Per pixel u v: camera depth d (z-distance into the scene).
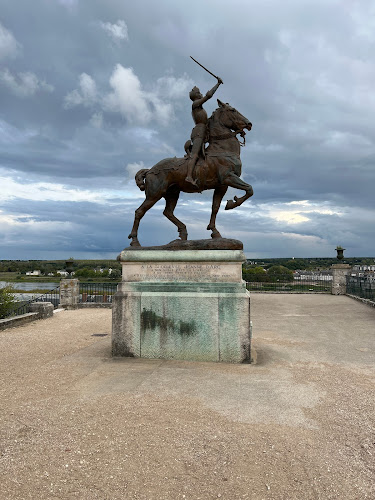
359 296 18.50
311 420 3.78
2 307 12.02
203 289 6.34
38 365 6.04
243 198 6.98
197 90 7.19
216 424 3.64
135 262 6.68
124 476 2.74
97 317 12.98
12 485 2.62
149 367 5.77
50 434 3.40
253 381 5.07
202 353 6.22
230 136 7.08
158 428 3.52
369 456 3.09
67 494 2.53
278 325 10.62
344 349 7.40
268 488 2.62
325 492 2.59
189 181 6.73
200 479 2.72
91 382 5.00
